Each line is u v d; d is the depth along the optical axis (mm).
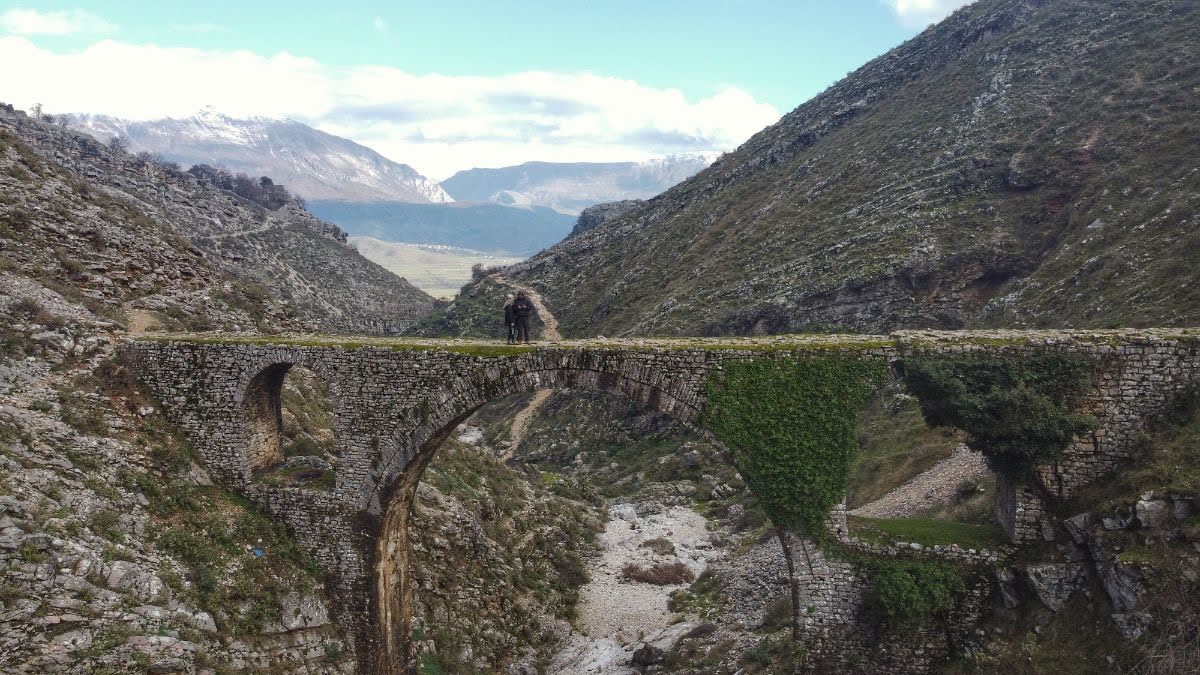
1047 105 60219
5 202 26031
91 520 16438
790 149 101688
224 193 128125
